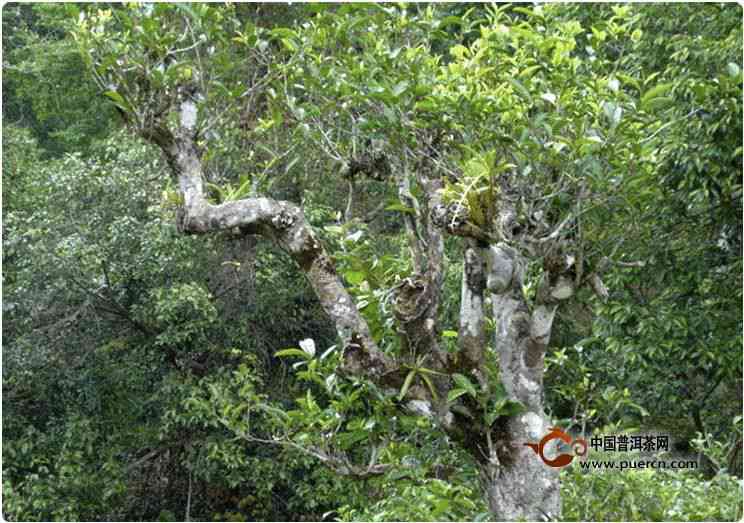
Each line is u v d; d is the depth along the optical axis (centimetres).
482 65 392
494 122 356
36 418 895
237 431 417
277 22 920
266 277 852
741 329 625
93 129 1201
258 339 901
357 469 406
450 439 370
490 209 327
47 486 831
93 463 880
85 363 864
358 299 390
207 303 812
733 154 555
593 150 334
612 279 626
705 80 557
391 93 350
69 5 385
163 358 866
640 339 622
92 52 395
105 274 844
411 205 372
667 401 647
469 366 354
